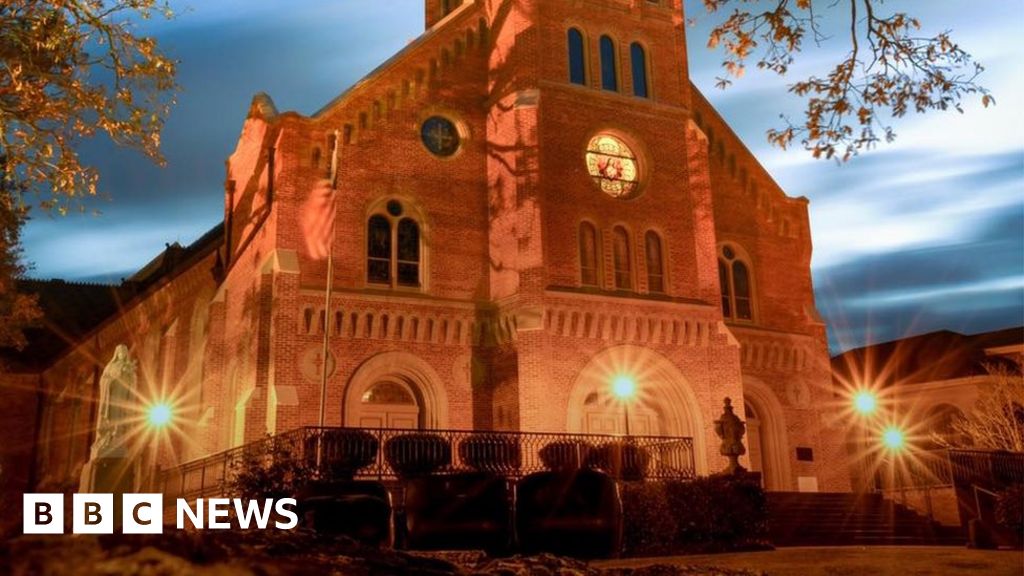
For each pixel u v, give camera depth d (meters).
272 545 4.41
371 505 6.60
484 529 7.11
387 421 25.53
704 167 30.05
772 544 20.28
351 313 25.25
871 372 42.03
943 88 12.03
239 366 26.70
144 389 35.50
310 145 26.31
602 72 29.75
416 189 27.50
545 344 25.53
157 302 36.59
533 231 26.30
